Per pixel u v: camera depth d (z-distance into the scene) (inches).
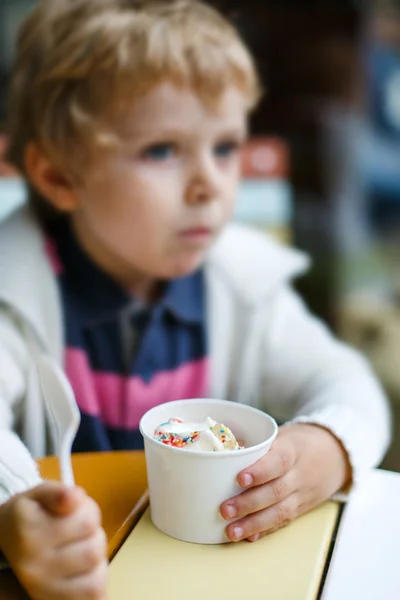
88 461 28.1
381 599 19.3
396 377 77.6
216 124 35.9
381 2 93.1
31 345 37.4
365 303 93.7
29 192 43.1
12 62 42.6
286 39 79.1
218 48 36.9
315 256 84.9
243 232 48.9
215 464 20.9
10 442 25.4
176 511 21.7
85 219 39.3
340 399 32.5
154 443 21.4
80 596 17.8
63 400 27.6
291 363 41.1
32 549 17.9
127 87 34.3
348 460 26.4
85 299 40.9
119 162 35.4
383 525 23.8
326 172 83.4
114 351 41.4
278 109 80.5
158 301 42.2
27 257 39.4
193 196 36.2
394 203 102.7
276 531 22.8
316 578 20.2
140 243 37.0
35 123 38.6
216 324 43.8
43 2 40.9
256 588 19.5
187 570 20.3
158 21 37.3
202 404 25.0
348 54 83.9
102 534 18.7
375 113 95.0
